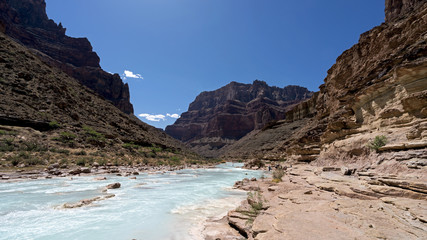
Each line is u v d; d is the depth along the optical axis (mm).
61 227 6633
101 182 15742
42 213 7992
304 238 3826
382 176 8078
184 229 6641
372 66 18484
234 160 95625
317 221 4867
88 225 6898
